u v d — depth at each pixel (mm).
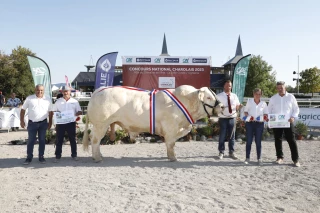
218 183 5336
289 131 6652
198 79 15516
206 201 4391
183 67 15469
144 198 4508
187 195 4672
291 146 6672
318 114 13570
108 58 12727
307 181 5461
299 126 11227
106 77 12766
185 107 6941
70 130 7211
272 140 10672
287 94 6703
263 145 9531
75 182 5359
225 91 7266
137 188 5012
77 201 4383
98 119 6863
